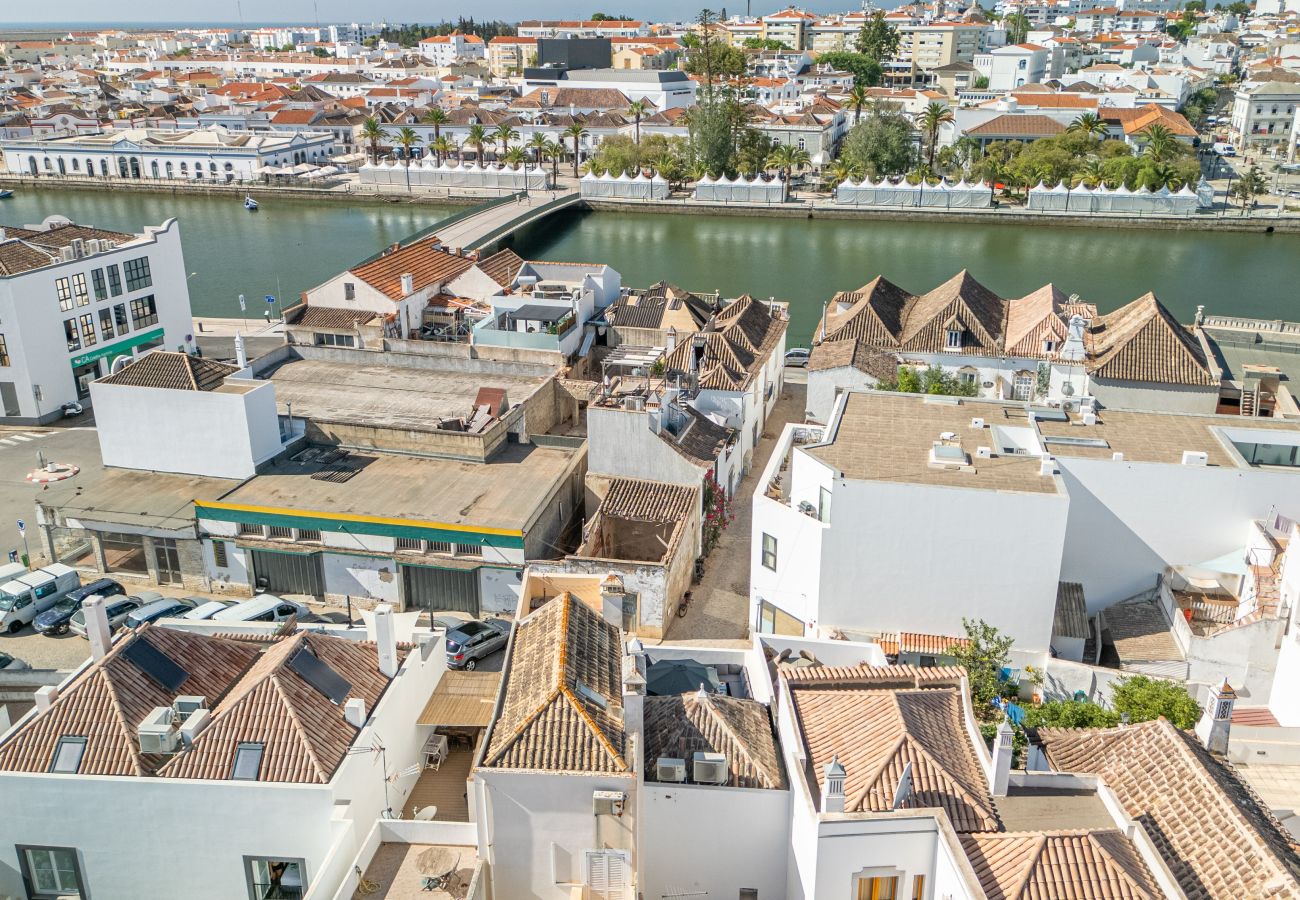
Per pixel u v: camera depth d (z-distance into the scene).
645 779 32.00
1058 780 31.58
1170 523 49.28
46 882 32.66
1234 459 49.50
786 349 106.62
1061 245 164.50
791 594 50.03
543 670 32.56
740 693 39.19
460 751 38.34
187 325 100.25
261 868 31.95
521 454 64.69
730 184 191.12
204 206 198.12
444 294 97.69
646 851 32.50
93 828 31.72
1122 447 51.75
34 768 31.92
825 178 199.12
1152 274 145.88
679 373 72.88
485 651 52.16
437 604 56.53
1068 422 55.75
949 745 32.50
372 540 55.56
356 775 32.09
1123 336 78.50
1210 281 142.25
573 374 81.56
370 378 77.75
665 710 33.81
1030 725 38.78
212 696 35.50
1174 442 52.56
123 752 32.22
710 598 58.25
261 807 31.00
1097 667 45.25
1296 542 44.09
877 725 32.50
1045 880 26.61
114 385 61.16
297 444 64.88
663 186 191.50
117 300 90.94
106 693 33.53
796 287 139.50
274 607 53.72
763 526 50.41
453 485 59.97
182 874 32.25
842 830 28.56
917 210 181.62
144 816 31.48
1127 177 179.50
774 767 32.47
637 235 174.75
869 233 174.88
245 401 59.88
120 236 96.06
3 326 81.06
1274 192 193.75
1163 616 48.78
